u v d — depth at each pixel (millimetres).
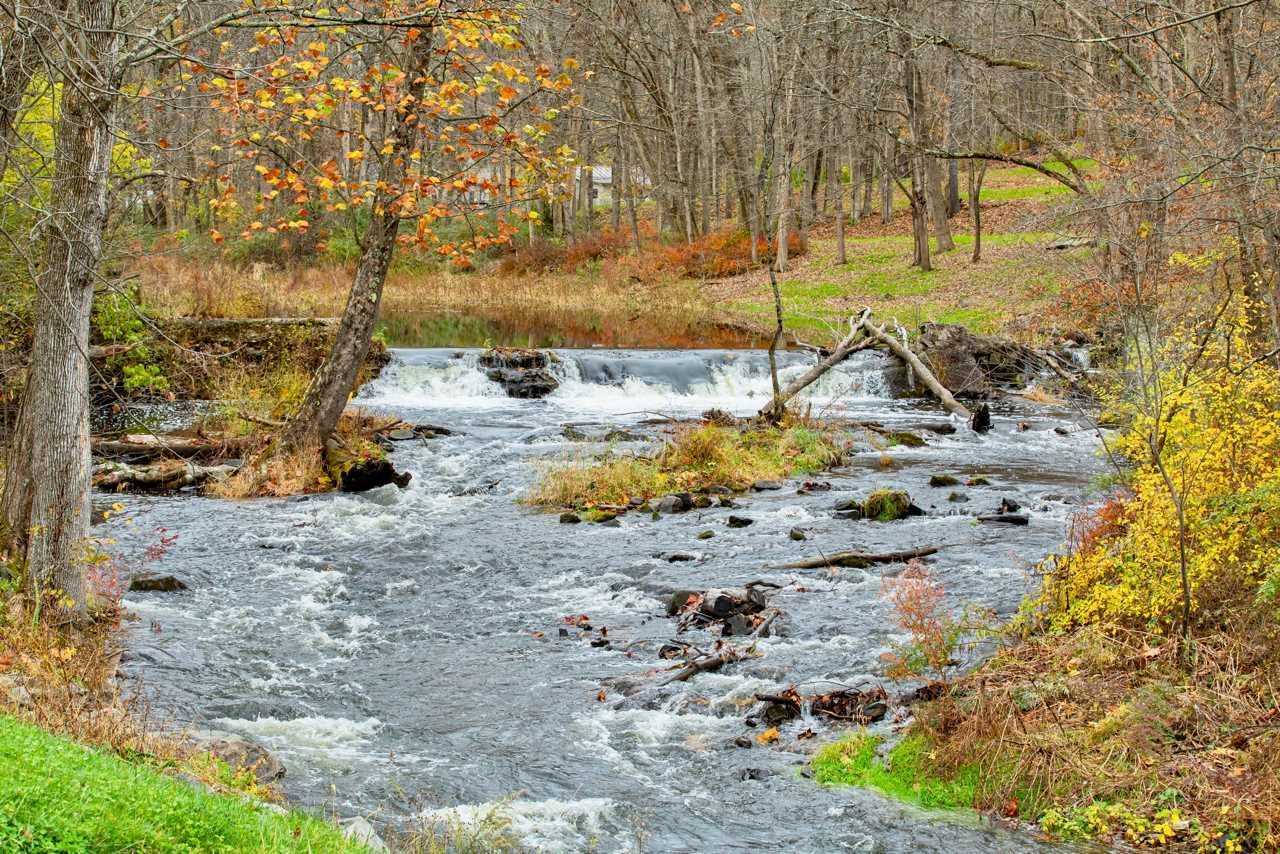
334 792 7094
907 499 14562
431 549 13445
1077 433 21453
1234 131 10602
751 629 10172
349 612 11242
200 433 19406
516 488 16797
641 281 45156
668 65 43188
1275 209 9688
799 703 8328
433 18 9477
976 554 12344
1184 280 11875
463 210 12508
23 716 6613
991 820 6703
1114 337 17188
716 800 7074
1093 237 13711
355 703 8859
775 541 13320
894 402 26531
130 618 10508
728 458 17422
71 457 9242
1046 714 7434
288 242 42875
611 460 17344
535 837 6539
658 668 9367
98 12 8531
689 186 49062
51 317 9023
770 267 21078
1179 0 13359
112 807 4543
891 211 52281
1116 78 18438
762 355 28469
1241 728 6914
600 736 8117
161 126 10461
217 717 8375
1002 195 50594
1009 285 34000
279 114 9578
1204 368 10039
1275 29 11984
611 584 11953
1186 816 6387
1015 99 25234
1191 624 8039
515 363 27172
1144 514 8570
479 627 10734
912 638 9547
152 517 14758
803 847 6430
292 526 14469
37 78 9820
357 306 17094
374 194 16016
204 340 23500
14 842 4008
